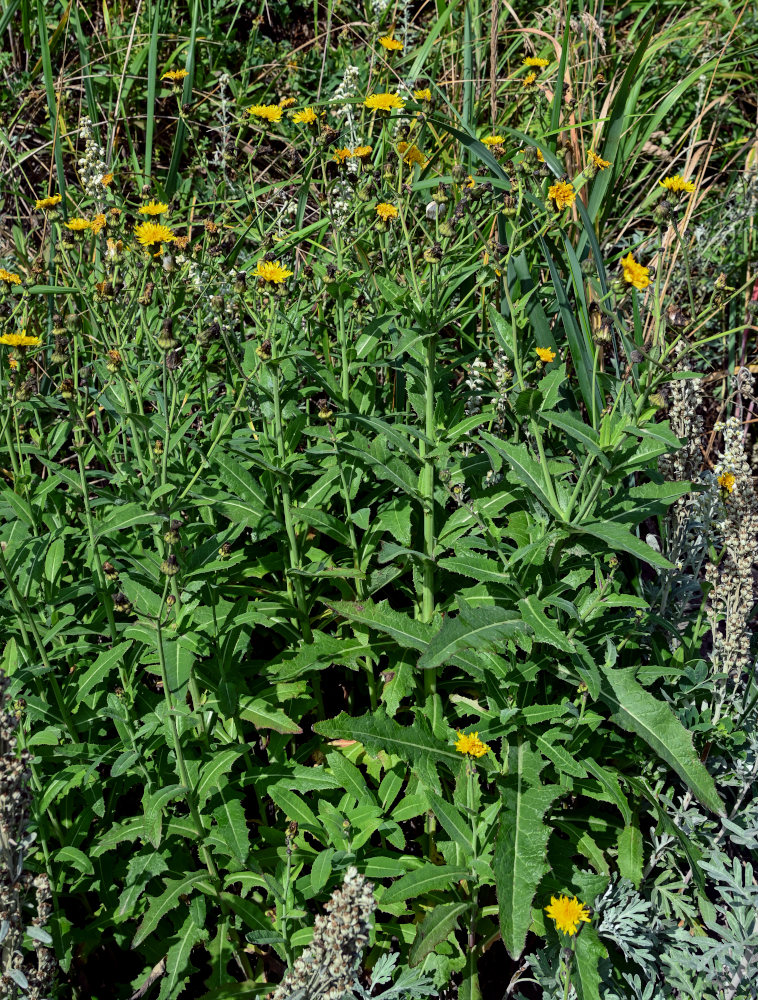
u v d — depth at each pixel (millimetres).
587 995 2195
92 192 3453
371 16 5352
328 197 3117
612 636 2682
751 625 3510
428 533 2686
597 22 4250
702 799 2254
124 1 5484
